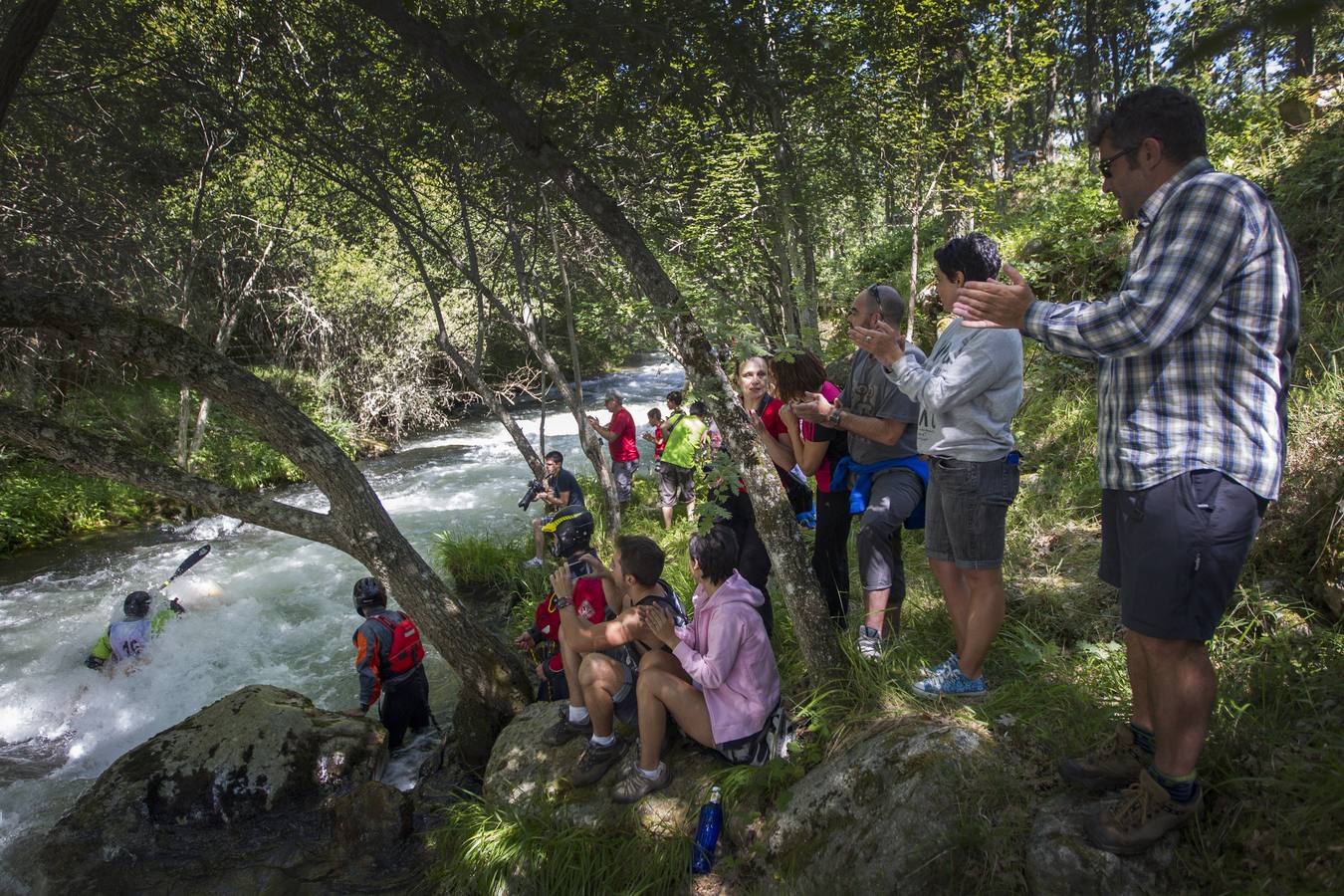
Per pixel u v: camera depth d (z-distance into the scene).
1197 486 1.97
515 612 7.03
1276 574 3.52
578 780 3.76
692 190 8.34
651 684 3.47
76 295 3.98
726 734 3.34
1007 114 9.66
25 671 6.62
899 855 2.74
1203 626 2.04
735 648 3.34
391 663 5.18
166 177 6.88
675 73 3.29
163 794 4.46
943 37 8.41
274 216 12.38
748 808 3.29
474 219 10.41
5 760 5.39
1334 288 5.22
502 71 3.44
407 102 4.66
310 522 4.45
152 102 6.01
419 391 17.25
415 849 4.14
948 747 2.89
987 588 3.06
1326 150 6.21
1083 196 8.17
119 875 4.09
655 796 3.54
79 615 7.79
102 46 5.48
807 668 3.64
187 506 11.77
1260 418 1.96
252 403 4.21
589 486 10.70
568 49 3.07
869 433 3.51
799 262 10.11
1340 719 2.54
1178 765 2.19
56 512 10.66
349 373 16.53
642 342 7.81
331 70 5.66
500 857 3.60
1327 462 3.58
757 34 3.21
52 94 5.40
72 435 4.03
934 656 3.68
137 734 5.68
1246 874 2.22
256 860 4.16
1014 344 2.92
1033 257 8.02
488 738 4.82
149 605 6.68
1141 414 2.06
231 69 6.20
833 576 4.01
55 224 6.76
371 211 8.87
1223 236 1.87
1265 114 7.68
